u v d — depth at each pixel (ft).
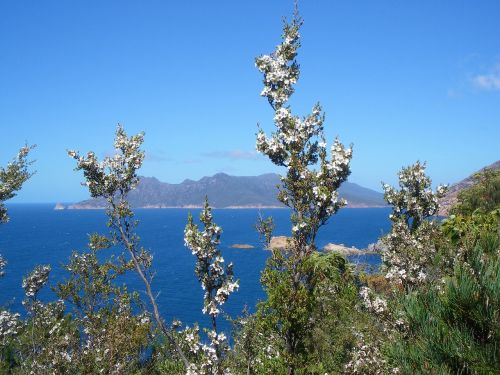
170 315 175.01
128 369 50.70
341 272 42.29
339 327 45.32
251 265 310.86
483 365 16.08
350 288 41.93
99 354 49.85
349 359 41.93
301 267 35.42
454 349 16.87
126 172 45.91
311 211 35.37
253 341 43.96
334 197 34.27
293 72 39.22
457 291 17.72
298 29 39.65
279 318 35.04
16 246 495.41
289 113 37.14
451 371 17.28
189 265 338.13
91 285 54.34
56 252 429.38
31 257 388.98
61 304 68.18
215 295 34.42
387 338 33.86
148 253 47.39
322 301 44.37
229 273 34.32
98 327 52.39
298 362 33.96
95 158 45.19
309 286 37.14
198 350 34.71
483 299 17.15
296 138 35.76
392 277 38.24
